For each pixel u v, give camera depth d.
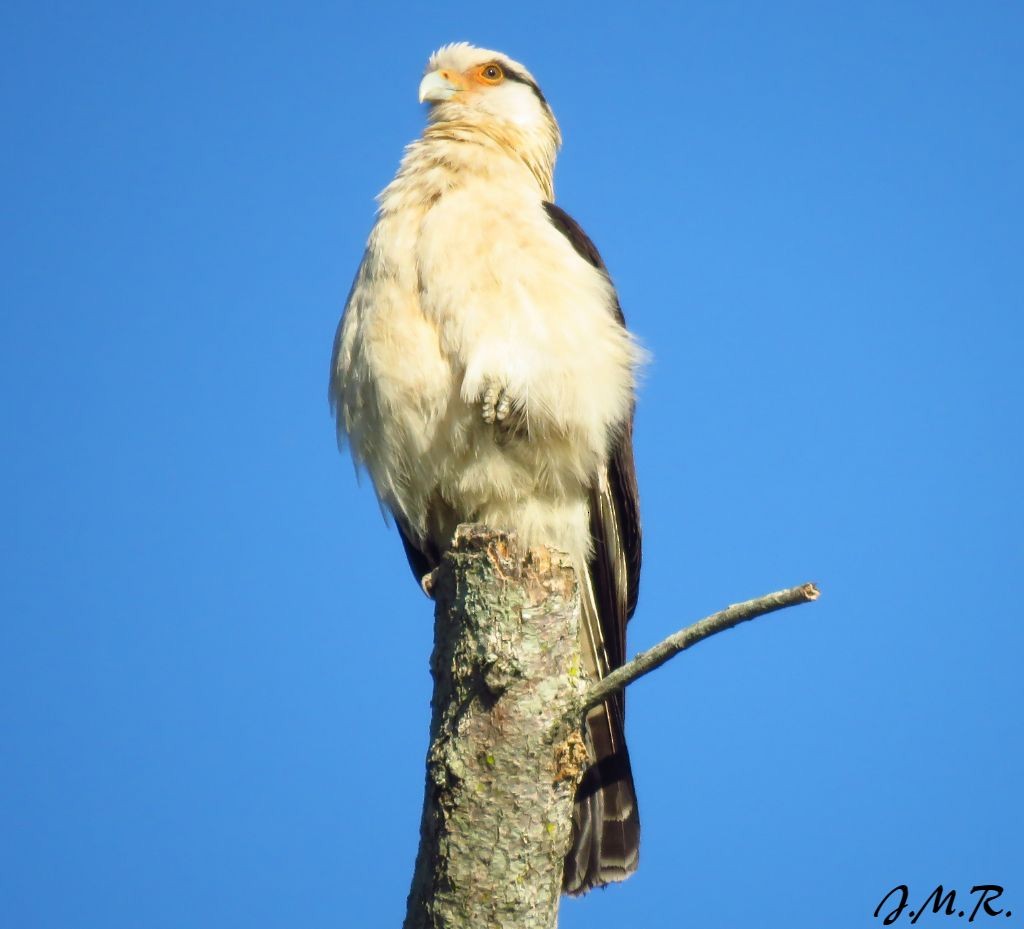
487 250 10.28
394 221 10.70
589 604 11.11
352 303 10.83
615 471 11.05
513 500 10.80
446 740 8.26
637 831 10.51
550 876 8.10
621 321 11.27
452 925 7.93
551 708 8.16
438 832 8.12
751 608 7.43
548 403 10.20
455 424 10.42
